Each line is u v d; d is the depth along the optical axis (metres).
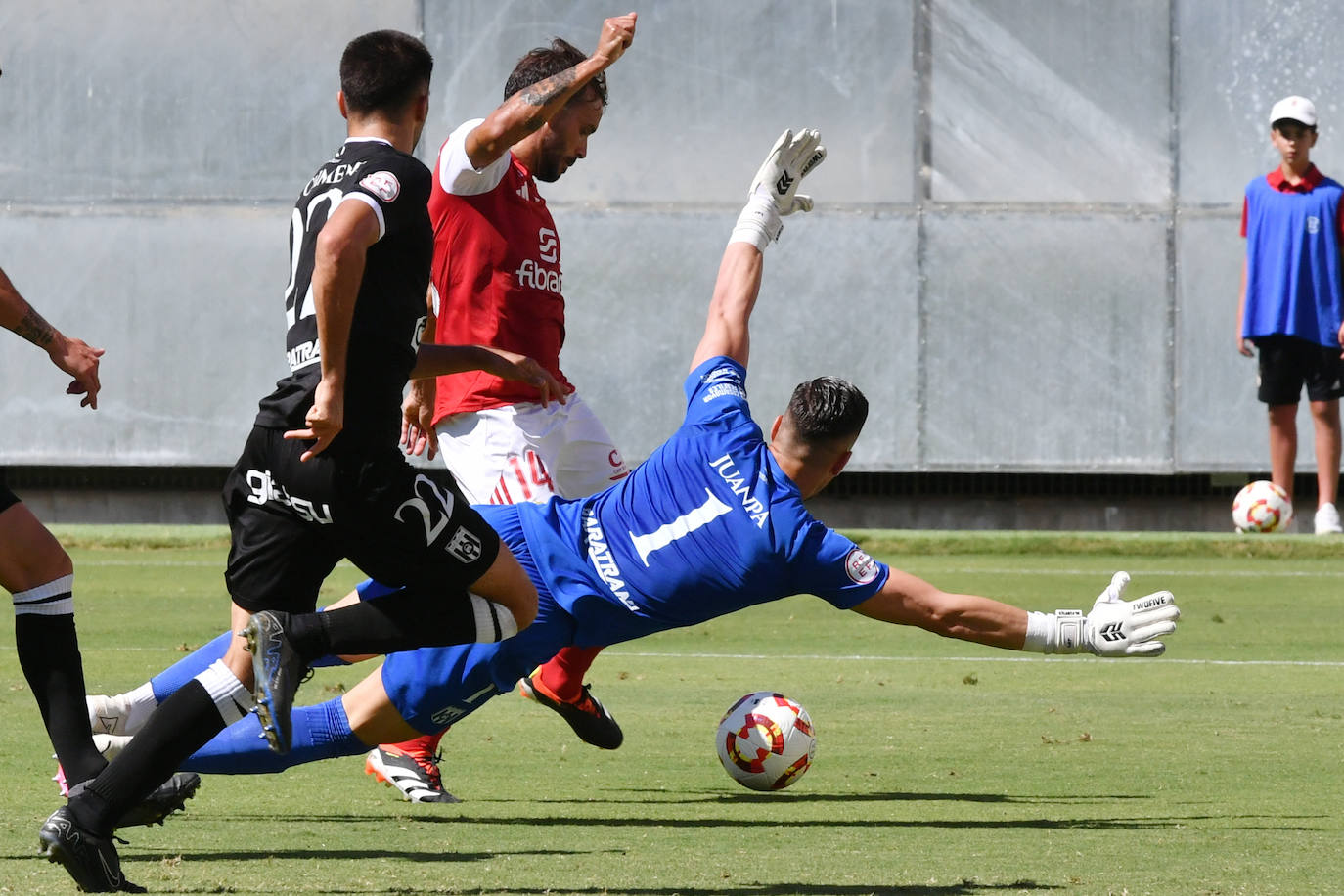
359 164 10.96
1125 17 47.94
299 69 49.25
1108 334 48.66
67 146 49.75
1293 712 19.66
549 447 18.80
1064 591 32.53
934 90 48.53
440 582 11.05
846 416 13.16
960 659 24.77
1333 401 41.78
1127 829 12.95
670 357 49.16
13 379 50.16
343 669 23.25
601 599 13.00
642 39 48.69
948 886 10.73
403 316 10.95
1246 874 11.16
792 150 15.53
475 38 48.69
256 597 11.34
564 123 18.72
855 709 19.83
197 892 10.27
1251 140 48.00
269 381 49.97
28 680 11.64
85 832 10.09
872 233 48.84
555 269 19.09
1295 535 41.47
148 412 50.12
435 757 14.42
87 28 49.47
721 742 14.41
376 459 10.83
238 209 49.62
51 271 50.00
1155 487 50.00
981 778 15.49
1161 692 21.33
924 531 44.91
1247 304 41.88
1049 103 48.31
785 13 48.53
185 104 49.50
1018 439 49.00
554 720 19.11
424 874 10.95
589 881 10.81
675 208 48.94
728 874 11.09
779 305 49.19
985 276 48.78
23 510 11.66
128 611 29.42
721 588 12.91
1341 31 47.53
